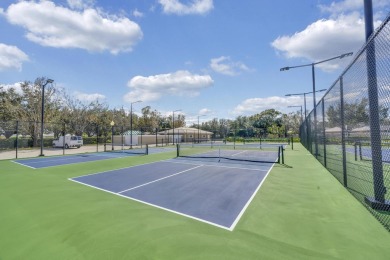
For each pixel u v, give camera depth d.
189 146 36.94
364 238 4.18
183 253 3.76
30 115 38.00
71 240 4.26
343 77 7.97
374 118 5.50
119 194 7.52
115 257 3.67
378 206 5.31
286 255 3.65
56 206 6.27
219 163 15.22
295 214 5.50
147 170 12.43
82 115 51.59
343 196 6.95
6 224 5.03
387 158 5.24
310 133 21.11
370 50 5.54
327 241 4.10
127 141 48.50
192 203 6.52
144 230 4.68
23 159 18.61
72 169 12.96
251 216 5.42
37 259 3.64
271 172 11.47
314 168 12.52
